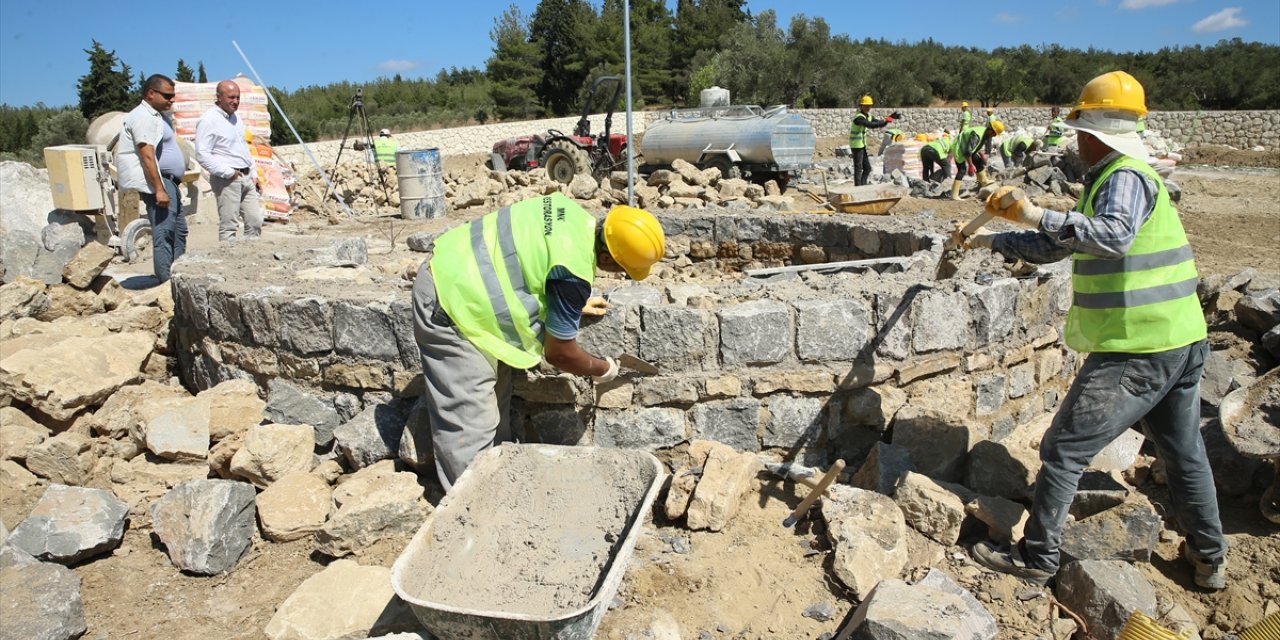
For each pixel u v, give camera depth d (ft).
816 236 24.18
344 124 110.22
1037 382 14.90
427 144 102.17
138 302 19.77
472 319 10.32
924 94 129.29
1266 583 10.21
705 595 9.86
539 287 10.25
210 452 12.85
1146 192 8.91
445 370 10.66
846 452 13.03
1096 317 9.36
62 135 83.20
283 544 11.31
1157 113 89.30
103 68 96.89
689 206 35.94
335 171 54.90
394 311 12.61
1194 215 41.57
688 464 12.59
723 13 152.25
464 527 9.74
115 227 29.68
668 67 152.66
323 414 13.42
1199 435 9.80
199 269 16.72
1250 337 17.71
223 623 9.83
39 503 11.05
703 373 12.32
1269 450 10.84
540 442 12.75
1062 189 45.34
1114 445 12.70
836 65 122.93
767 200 35.27
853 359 12.59
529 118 138.00
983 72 133.80
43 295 19.81
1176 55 133.49
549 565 9.72
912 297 12.60
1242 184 53.88
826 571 10.23
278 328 13.61
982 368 13.70
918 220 23.36
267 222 36.99
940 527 10.61
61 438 13.03
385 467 11.93
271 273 16.30
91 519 11.01
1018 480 11.37
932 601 8.41
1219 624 9.69
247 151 23.57
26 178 32.50
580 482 10.54
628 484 10.40
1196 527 9.92
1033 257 10.36
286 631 9.04
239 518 11.04
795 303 12.34
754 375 12.42
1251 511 11.73
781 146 46.16
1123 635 8.76
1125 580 9.46
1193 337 9.11
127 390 14.69
